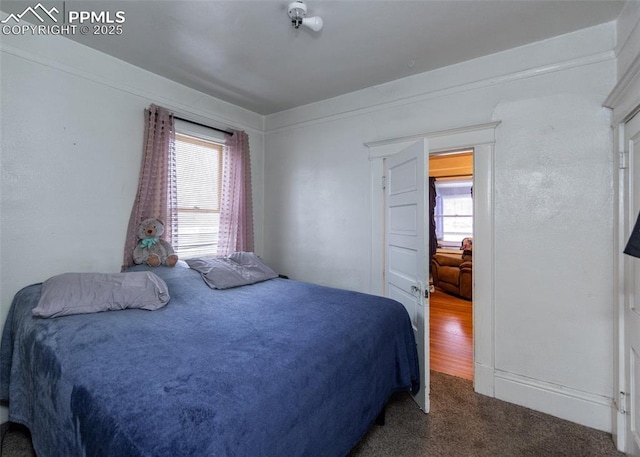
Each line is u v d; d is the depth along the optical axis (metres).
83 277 1.78
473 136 2.28
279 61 2.35
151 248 2.44
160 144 2.52
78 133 2.11
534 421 1.93
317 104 3.15
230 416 0.87
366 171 2.84
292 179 3.37
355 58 2.30
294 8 1.67
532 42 2.08
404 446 1.69
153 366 1.08
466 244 5.93
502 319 2.19
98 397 0.92
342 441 1.30
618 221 1.78
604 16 1.80
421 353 2.02
